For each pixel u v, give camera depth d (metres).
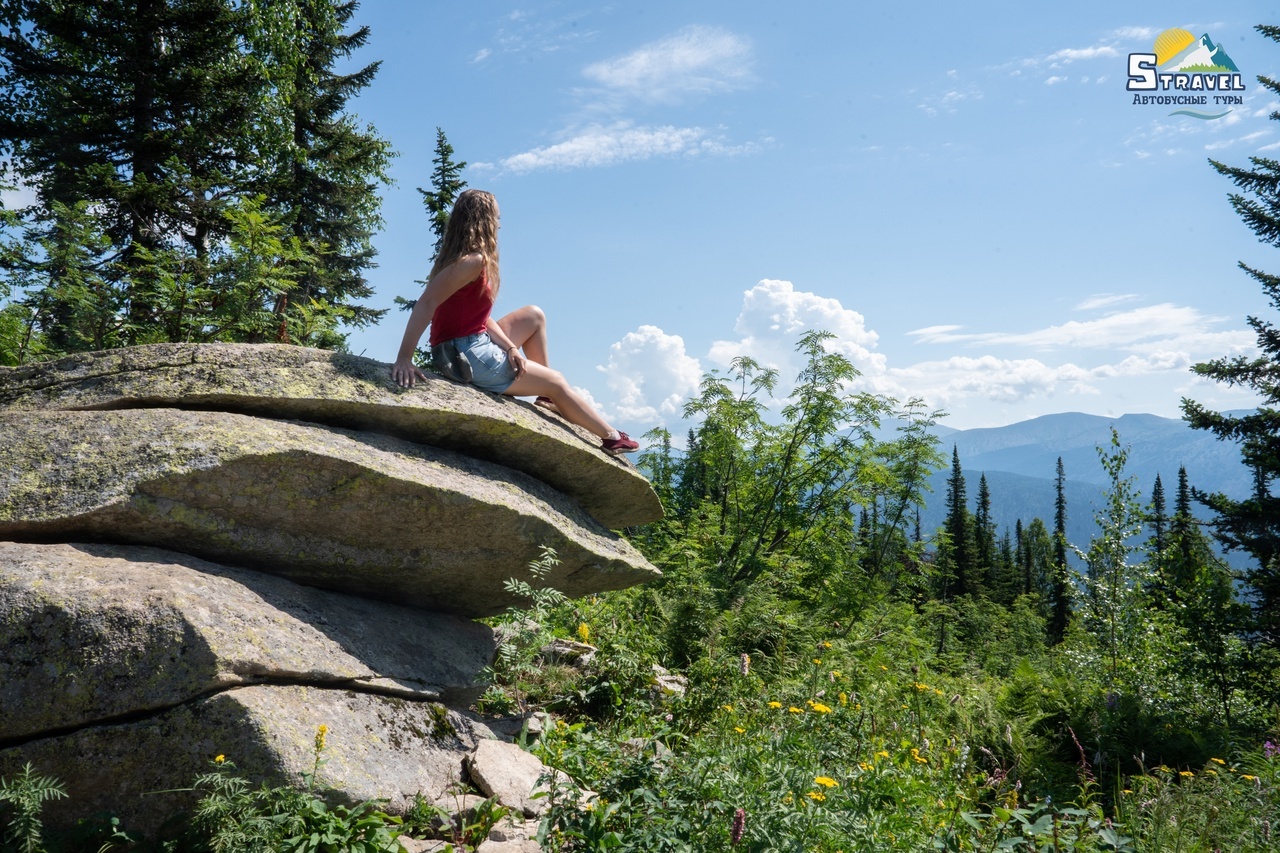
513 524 5.06
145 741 3.61
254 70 15.62
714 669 5.56
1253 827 4.61
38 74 14.31
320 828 3.43
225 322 7.78
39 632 3.61
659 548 16.69
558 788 3.85
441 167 20.39
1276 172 17.19
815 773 4.01
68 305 8.47
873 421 19.03
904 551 21.73
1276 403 16.78
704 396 19.55
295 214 15.92
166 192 13.35
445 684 4.86
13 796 3.22
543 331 6.27
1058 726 6.77
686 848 3.21
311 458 4.38
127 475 4.11
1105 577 11.70
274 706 3.84
